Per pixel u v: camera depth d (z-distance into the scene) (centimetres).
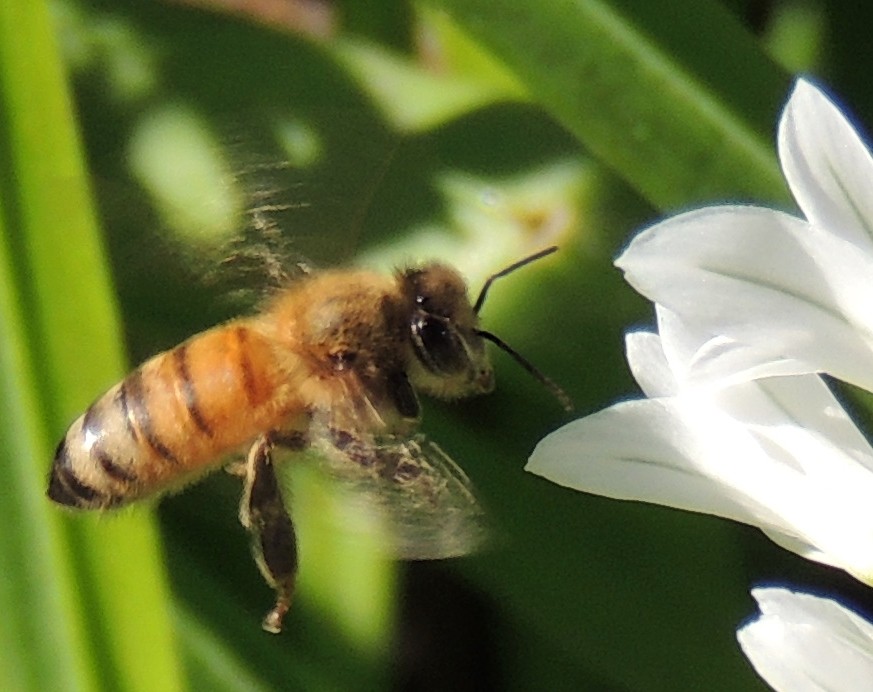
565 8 13
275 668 13
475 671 14
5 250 13
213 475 14
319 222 13
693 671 13
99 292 13
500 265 14
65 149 13
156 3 15
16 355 13
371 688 14
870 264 11
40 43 13
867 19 14
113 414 13
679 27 13
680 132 13
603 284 14
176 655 13
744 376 11
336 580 14
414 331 13
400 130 14
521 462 14
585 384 14
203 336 13
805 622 12
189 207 14
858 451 12
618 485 12
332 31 15
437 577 14
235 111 14
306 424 13
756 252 11
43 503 13
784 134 11
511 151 14
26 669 13
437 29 15
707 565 14
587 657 14
